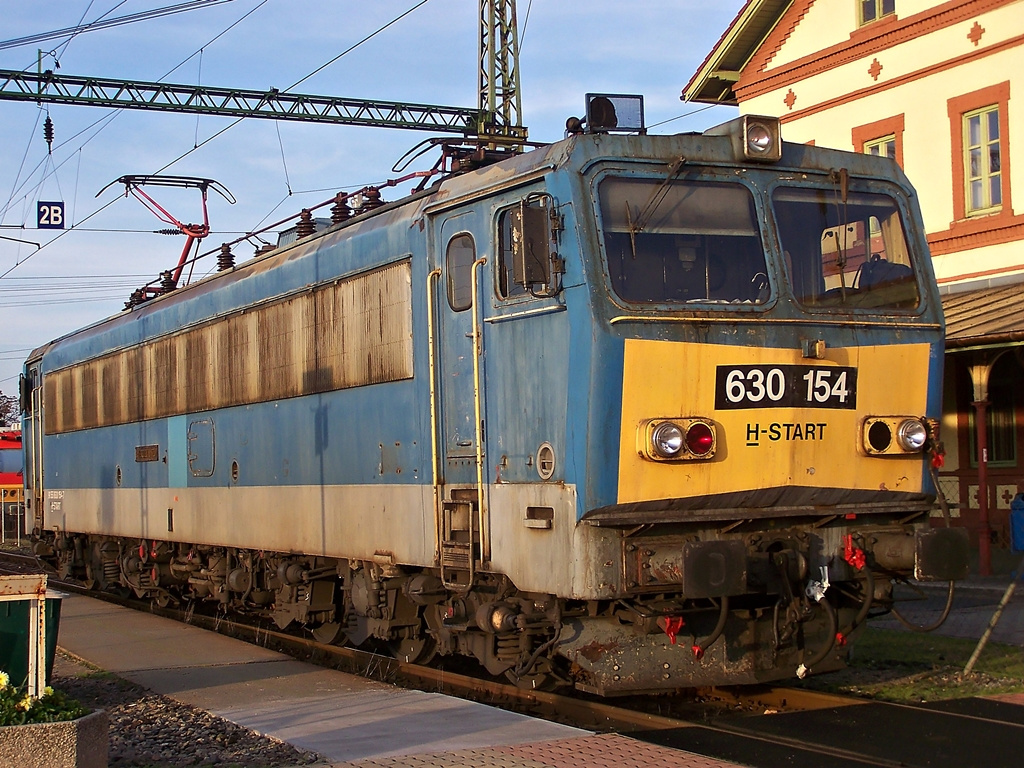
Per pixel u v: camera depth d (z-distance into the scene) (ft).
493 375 27.58
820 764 21.79
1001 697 27.22
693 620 26.86
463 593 29.22
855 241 27.71
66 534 65.57
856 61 65.21
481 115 86.79
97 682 32.68
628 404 24.35
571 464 24.72
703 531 25.53
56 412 65.72
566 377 24.98
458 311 29.07
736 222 26.37
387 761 21.77
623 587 24.50
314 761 22.22
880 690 28.43
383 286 32.50
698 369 24.97
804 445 26.05
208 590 47.60
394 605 33.45
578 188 24.99
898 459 27.20
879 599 28.17
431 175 33.78
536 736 23.57
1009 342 48.34
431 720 25.52
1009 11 57.11
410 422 31.09
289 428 38.45
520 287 26.76
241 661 35.76
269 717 26.81
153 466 51.16
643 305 24.75
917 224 28.71
